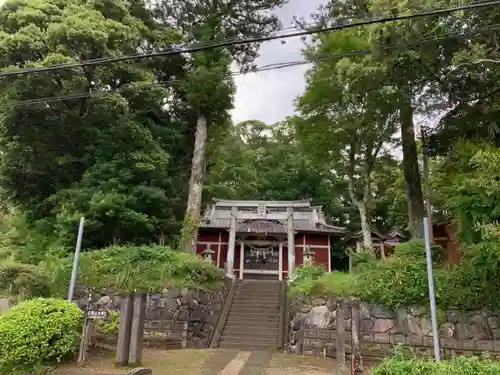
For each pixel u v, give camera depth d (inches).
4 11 555.2
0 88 545.6
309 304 509.7
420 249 502.9
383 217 1208.8
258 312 586.9
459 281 434.3
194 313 529.0
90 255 557.9
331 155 691.4
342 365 332.5
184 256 586.9
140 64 685.9
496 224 323.6
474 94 440.8
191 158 844.6
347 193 1314.0
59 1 594.2
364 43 527.5
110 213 597.6
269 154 1465.3
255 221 948.0
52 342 282.0
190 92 741.3
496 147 397.7
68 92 564.7
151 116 791.7
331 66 577.3
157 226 703.7
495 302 408.5
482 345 404.5
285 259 962.1
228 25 775.1
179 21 789.9
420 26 376.2
